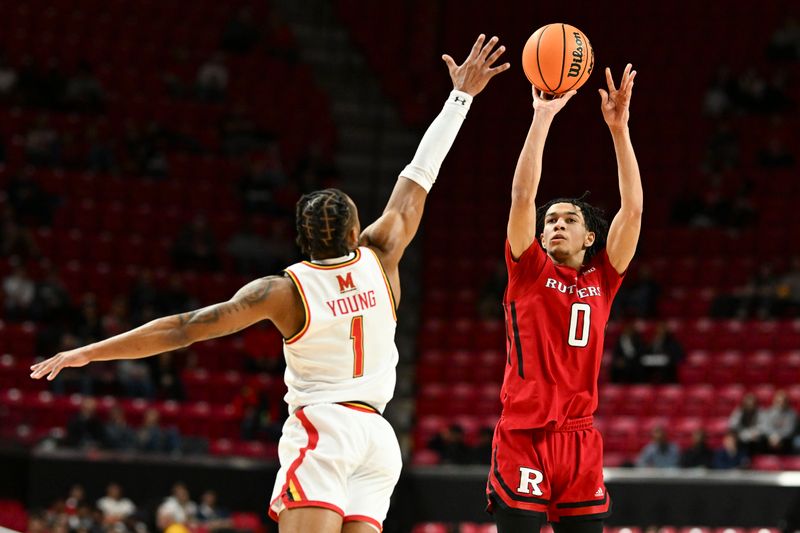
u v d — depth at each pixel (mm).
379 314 9633
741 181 47094
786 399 34781
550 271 11398
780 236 44344
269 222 45188
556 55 11406
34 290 39125
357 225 9836
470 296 43719
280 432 35875
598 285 11562
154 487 31062
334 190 9922
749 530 29375
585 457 11086
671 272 43562
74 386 36344
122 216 43938
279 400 37562
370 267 9703
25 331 37812
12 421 34375
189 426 36219
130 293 41219
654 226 46000
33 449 31016
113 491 30781
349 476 9438
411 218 10383
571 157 49156
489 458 33938
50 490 30688
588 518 11016
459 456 34000
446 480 30891
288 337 9523
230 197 46188
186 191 45719
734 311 40844
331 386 9445
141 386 36719
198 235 42938
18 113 46344
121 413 33781
